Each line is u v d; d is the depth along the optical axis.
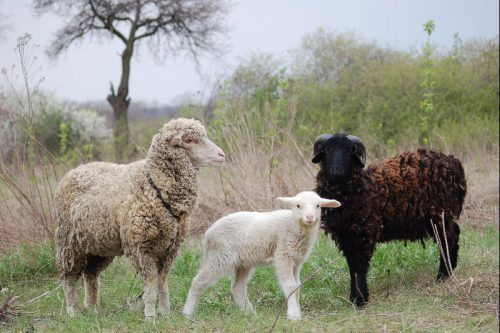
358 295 7.92
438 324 6.58
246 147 13.03
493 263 9.18
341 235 8.20
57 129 25.81
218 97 16.09
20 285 9.59
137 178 7.33
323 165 8.31
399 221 8.44
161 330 6.66
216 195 12.66
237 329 6.58
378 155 16.17
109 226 7.38
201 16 27.70
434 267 9.27
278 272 7.44
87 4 26.94
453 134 18.88
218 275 7.68
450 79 24.44
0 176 10.23
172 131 7.30
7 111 11.03
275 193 12.05
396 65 26.22
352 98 24.23
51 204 11.49
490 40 27.56
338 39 30.81
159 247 7.36
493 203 13.55
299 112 23.77
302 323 6.72
